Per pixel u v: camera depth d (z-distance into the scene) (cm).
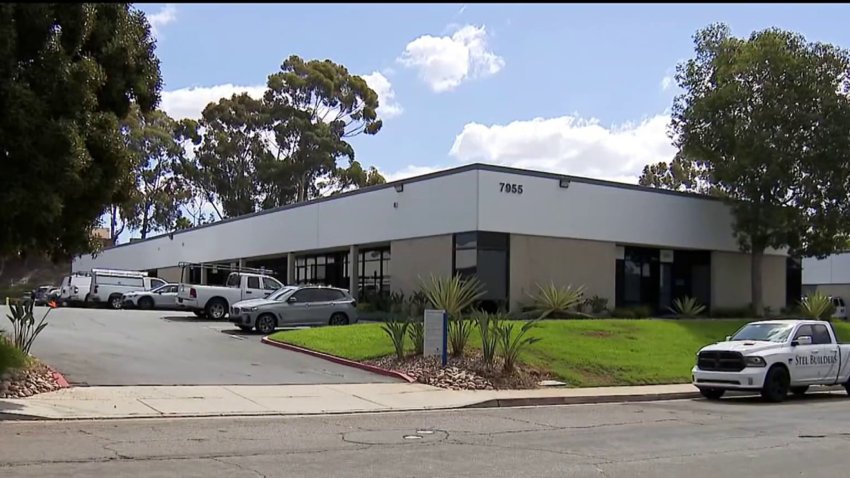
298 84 6819
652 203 3672
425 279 3312
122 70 1397
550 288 3130
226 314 3262
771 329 1877
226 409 1330
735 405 1672
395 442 1062
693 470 899
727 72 3716
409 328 2044
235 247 5112
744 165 3609
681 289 3975
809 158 3566
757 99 3656
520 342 1988
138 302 4228
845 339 3062
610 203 3509
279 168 6750
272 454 946
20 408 1206
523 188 3219
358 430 1171
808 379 1803
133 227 7556
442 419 1330
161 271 6319
